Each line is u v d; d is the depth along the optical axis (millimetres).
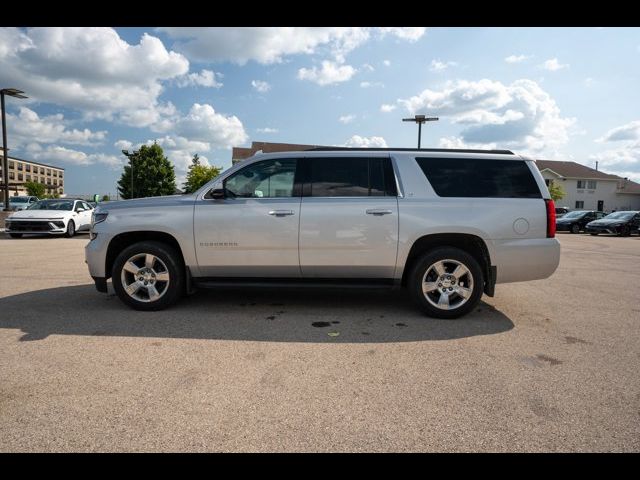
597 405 2705
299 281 4797
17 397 2736
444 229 4559
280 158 4887
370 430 2402
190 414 2549
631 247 15320
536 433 2385
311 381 3020
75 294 5719
